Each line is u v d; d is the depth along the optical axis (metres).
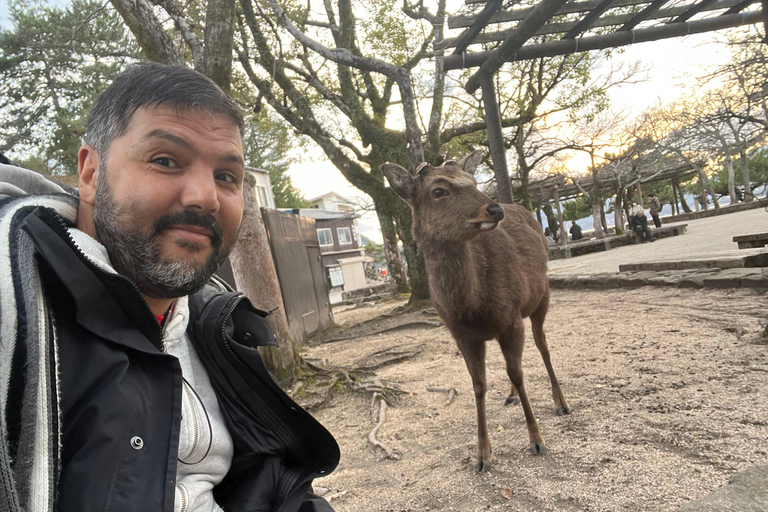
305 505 1.41
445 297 3.22
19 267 0.90
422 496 2.82
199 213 1.12
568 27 6.98
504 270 3.34
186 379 1.32
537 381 4.54
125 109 1.11
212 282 1.66
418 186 3.44
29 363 0.83
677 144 25.08
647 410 3.34
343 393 5.40
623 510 2.26
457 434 3.74
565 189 27.91
